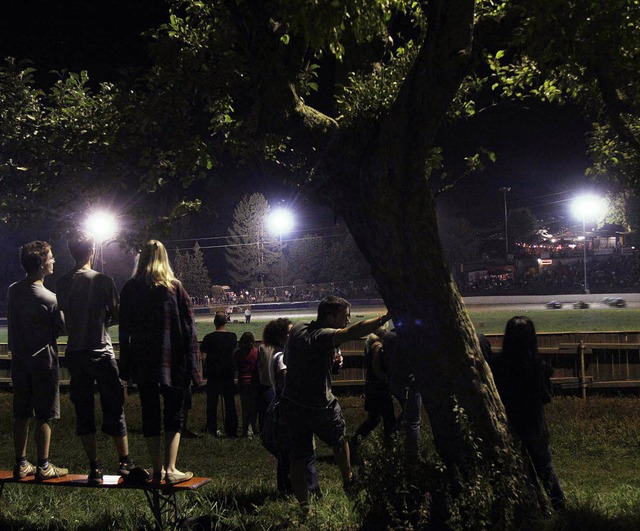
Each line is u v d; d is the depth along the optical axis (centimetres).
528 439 553
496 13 571
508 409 557
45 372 551
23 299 551
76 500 683
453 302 514
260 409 1036
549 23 487
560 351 1530
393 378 710
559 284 7794
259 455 1065
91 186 638
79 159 646
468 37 491
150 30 635
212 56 625
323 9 429
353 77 562
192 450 1106
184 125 620
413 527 488
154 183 611
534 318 4453
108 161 643
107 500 687
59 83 665
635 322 3747
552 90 686
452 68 490
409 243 510
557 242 10331
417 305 510
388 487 503
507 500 482
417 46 604
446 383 509
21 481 553
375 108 529
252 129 599
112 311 535
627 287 7419
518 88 675
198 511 597
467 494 475
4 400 1644
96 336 533
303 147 555
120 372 506
